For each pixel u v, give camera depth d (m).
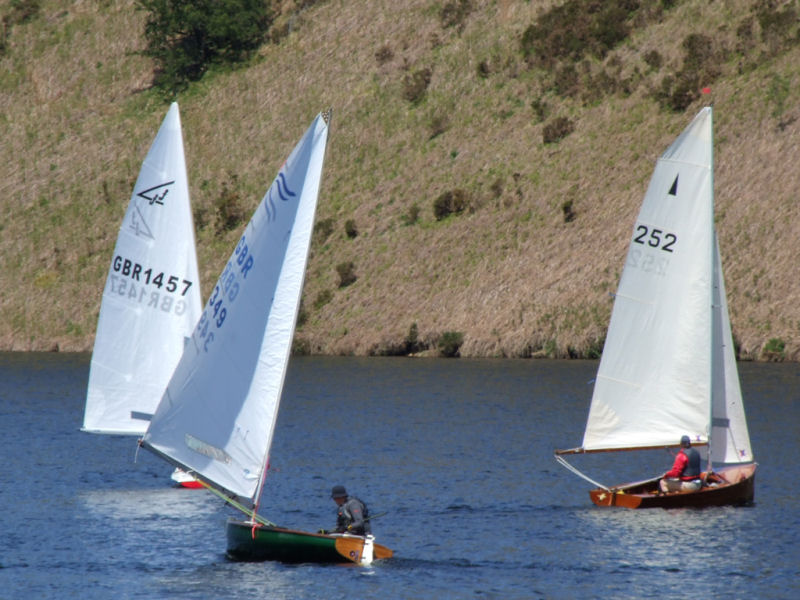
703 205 121.25
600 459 164.12
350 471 152.62
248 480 98.56
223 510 127.50
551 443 178.00
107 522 120.81
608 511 122.88
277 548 101.25
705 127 122.06
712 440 123.88
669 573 97.62
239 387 98.25
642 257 124.38
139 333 139.62
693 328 121.62
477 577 97.12
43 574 100.06
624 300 125.06
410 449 172.38
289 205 97.19
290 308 96.94
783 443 167.62
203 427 99.75
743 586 93.69
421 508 126.75
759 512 119.44
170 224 139.25
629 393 124.56
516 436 185.75
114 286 140.00
